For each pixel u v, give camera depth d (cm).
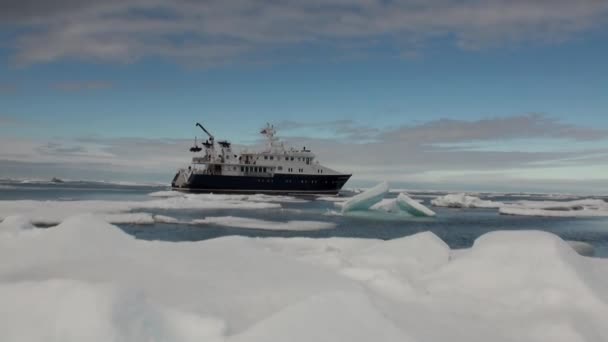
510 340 473
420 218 3788
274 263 627
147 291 451
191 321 386
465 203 5678
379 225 3203
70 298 362
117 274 504
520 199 11888
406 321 485
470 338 466
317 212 4081
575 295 567
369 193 3978
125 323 351
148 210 3888
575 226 3406
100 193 8788
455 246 2333
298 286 514
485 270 669
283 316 386
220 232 2534
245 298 463
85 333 335
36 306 363
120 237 675
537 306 566
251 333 369
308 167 6594
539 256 652
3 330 345
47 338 335
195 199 4728
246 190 6381
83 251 600
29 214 2780
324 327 379
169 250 648
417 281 691
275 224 2923
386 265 793
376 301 523
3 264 536
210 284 499
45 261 550
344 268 664
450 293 630
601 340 483
